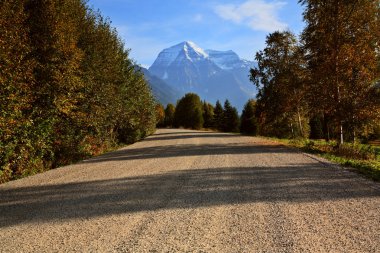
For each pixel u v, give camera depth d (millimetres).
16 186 8883
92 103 18984
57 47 14227
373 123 17391
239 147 19094
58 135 14875
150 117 36875
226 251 4141
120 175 10078
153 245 4395
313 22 18031
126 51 26891
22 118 11688
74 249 4320
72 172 11047
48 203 6836
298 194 7074
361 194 6973
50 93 13883
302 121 38094
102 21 21953
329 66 17031
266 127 38406
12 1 11227
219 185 8172
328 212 5719
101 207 6383
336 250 4086
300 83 19547
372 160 14023
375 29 16922
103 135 22172
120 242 4531
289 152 15633
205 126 89875
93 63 18719
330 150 16312
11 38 10906
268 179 8805
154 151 18188
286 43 32375
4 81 10367
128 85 27375
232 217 5559
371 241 4352
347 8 17031
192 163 12422
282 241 4426
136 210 6109
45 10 14188
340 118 17094
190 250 4195
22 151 11555
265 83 33906
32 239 4746
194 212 5898
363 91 16625
